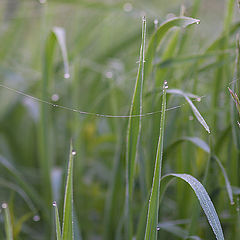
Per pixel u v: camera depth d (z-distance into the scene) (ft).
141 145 2.01
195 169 2.13
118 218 2.23
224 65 2.13
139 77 1.76
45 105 2.29
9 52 3.22
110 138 2.48
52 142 2.54
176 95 2.12
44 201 2.37
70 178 1.68
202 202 1.65
